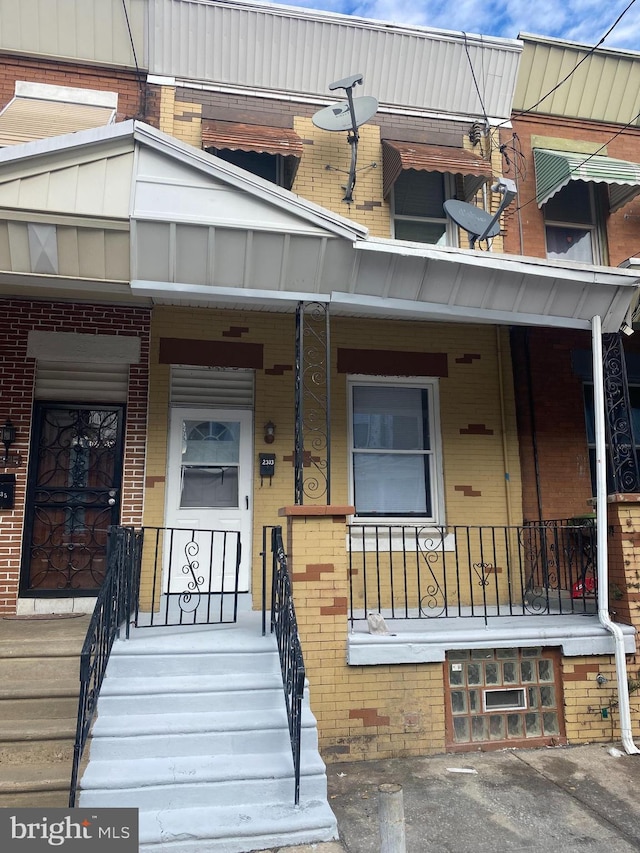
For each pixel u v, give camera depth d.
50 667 4.52
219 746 3.98
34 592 6.12
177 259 5.00
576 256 8.02
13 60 7.02
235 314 6.80
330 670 4.84
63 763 3.89
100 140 4.68
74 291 6.11
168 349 6.58
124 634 4.74
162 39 7.11
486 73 7.79
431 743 4.93
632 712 5.25
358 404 7.15
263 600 4.84
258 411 6.68
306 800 3.72
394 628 5.34
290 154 6.86
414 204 7.69
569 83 8.08
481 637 5.14
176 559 6.41
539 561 6.96
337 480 6.74
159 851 3.36
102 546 6.35
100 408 6.53
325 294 5.38
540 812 3.89
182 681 4.27
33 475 6.30
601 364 5.77
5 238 4.73
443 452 7.04
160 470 6.41
